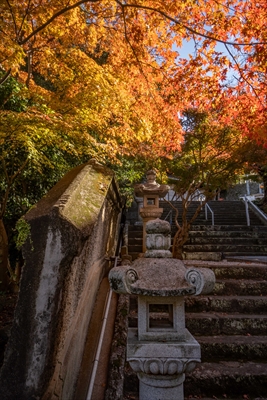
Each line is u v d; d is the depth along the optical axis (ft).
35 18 14.37
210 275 5.49
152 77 15.53
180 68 14.55
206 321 10.37
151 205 20.49
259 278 14.02
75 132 11.89
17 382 4.85
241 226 30.27
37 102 15.35
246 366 8.56
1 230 14.87
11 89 14.55
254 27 11.93
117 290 5.50
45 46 17.43
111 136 17.29
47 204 6.48
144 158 21.91
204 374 8.08
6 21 13.53
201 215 37.27
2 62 10.88
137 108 16.33
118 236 23.56
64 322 5.67
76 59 17.37
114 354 7.89
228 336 10.02
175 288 5.38
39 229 5.54
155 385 5.49
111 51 18.02
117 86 16.48
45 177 16.21
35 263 5.39
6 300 14.70
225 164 21.35
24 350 4.99
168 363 5.41
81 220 6.16
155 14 13.43
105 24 16.70
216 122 19.83
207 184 21.63
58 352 5.31
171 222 32.07
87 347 8.23
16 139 10.70
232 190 70.08
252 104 14.02
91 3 15.03
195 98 15.01
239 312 11.39
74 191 7.38
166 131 17.17
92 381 7.06
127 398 7.48
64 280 5.42
